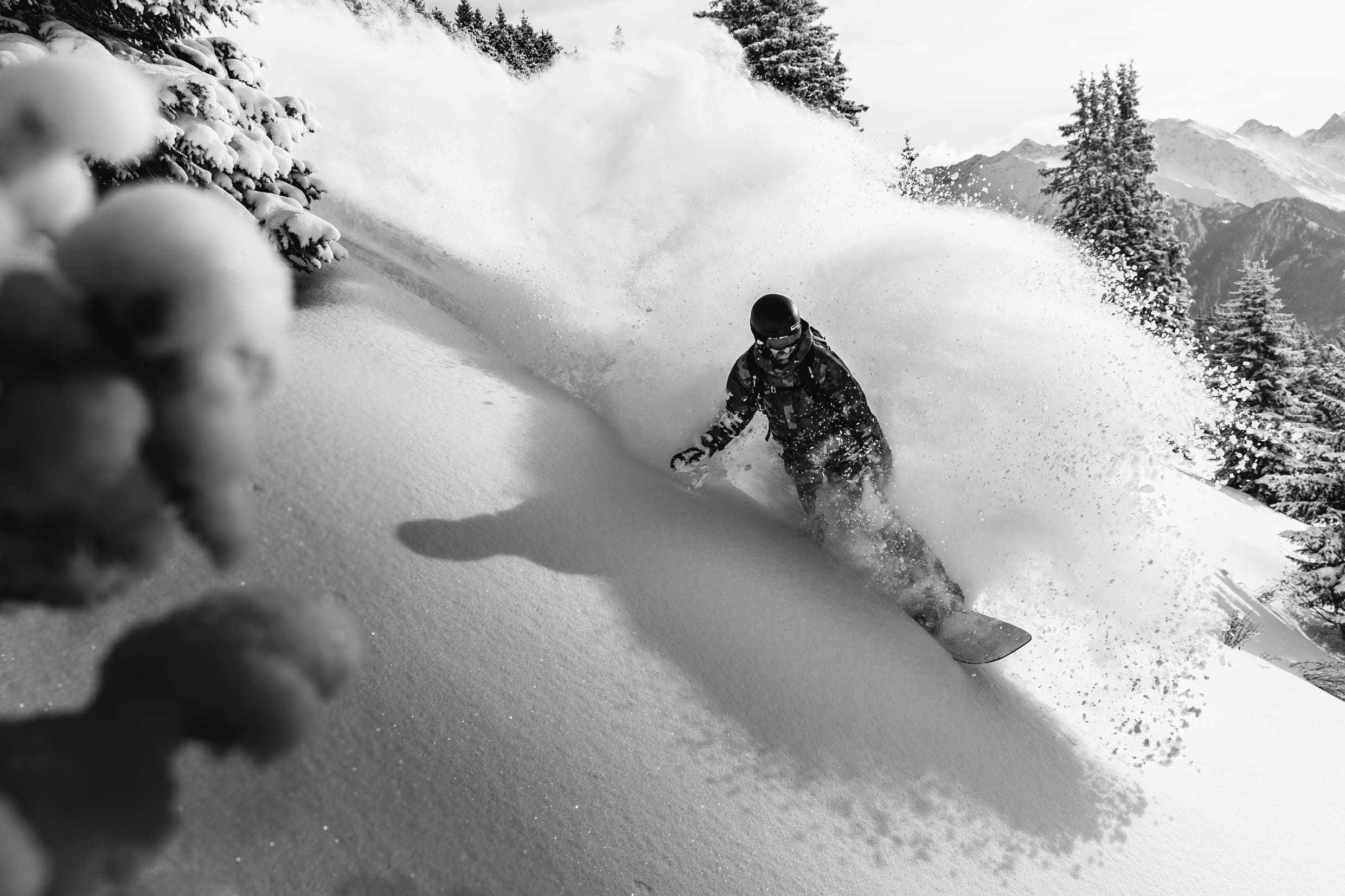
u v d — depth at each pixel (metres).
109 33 4.04
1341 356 37.03
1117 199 27.36
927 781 2.50
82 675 1.69
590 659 2.34
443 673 2.07
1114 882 2.46
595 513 3.07
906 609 3.40
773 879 1.97
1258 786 3.31
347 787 1.71
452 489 2.79
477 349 4.22
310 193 4.68
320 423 2.79
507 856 1.74
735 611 2.82
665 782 2.08
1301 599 15.02
